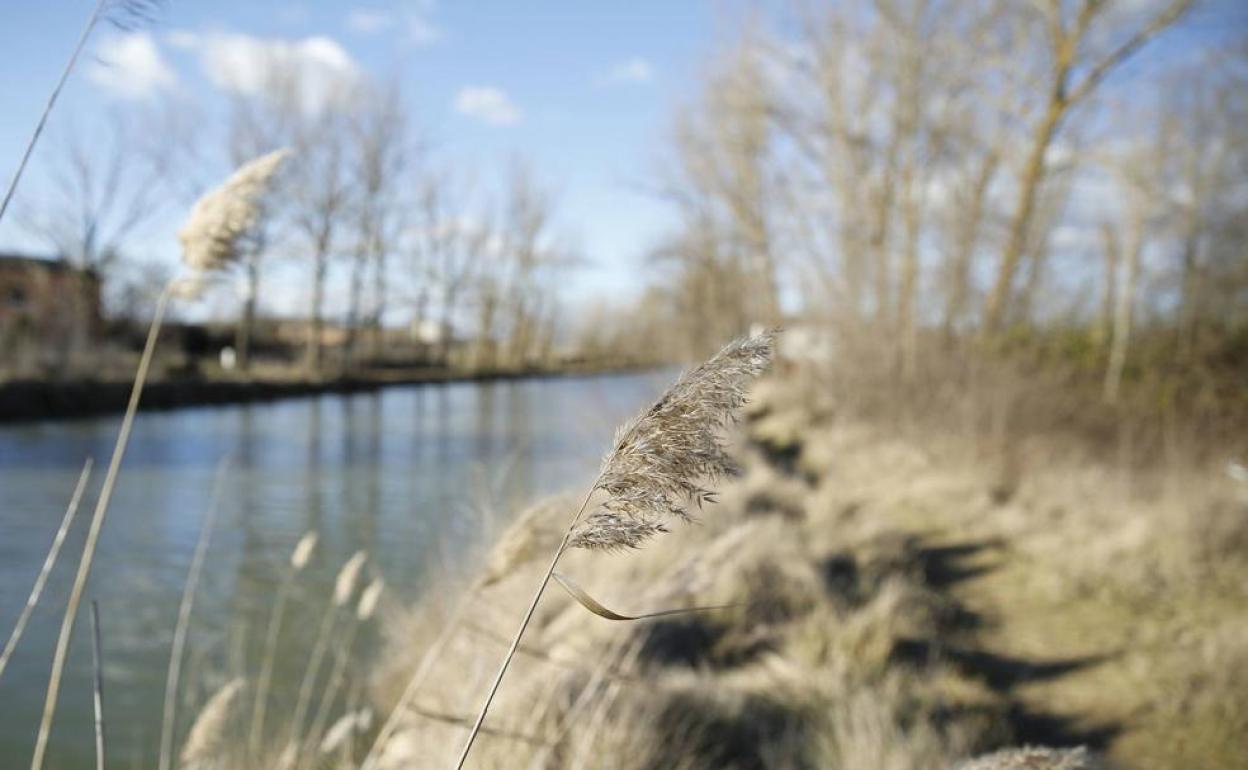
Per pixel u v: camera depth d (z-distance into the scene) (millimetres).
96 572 8914
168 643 6930
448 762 3852
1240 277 16188
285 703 5691
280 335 42719
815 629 6316
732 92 21359
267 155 2492
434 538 10656
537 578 4965
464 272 57688
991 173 18531
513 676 4590
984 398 14070
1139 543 9125
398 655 5957
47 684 6211
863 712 4992
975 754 4848
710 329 25844
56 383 20797
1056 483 11570
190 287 2520
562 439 21750
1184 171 16453
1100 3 16172
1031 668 6520
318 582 8797
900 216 18953
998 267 18328
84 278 27938
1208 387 15102
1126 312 16406
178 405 24750
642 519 1505
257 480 14766
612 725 4188
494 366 60344
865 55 19047
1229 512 9680
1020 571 8875
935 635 6930
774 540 7891
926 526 10664
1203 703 5727
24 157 1987
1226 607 7801
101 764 2377
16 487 12758
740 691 5359
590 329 65688
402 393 40031
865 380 17859
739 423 1525
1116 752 5148
